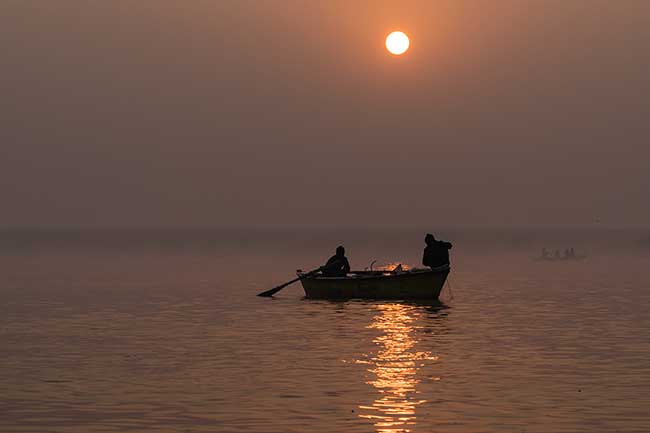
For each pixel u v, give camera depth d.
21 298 80.25
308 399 33.12
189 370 39.41
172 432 28.38
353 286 73.31
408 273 71.56
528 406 31.91
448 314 62.44
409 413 30.88
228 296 81.62
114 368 40.06
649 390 34.75
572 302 74.06
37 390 34.94
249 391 34.62
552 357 42.81
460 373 38.38
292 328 54.47
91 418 30.23
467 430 28.55
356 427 28.92
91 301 76.56
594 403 32.41
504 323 56.94
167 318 61.16
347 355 43.50
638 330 53.53
